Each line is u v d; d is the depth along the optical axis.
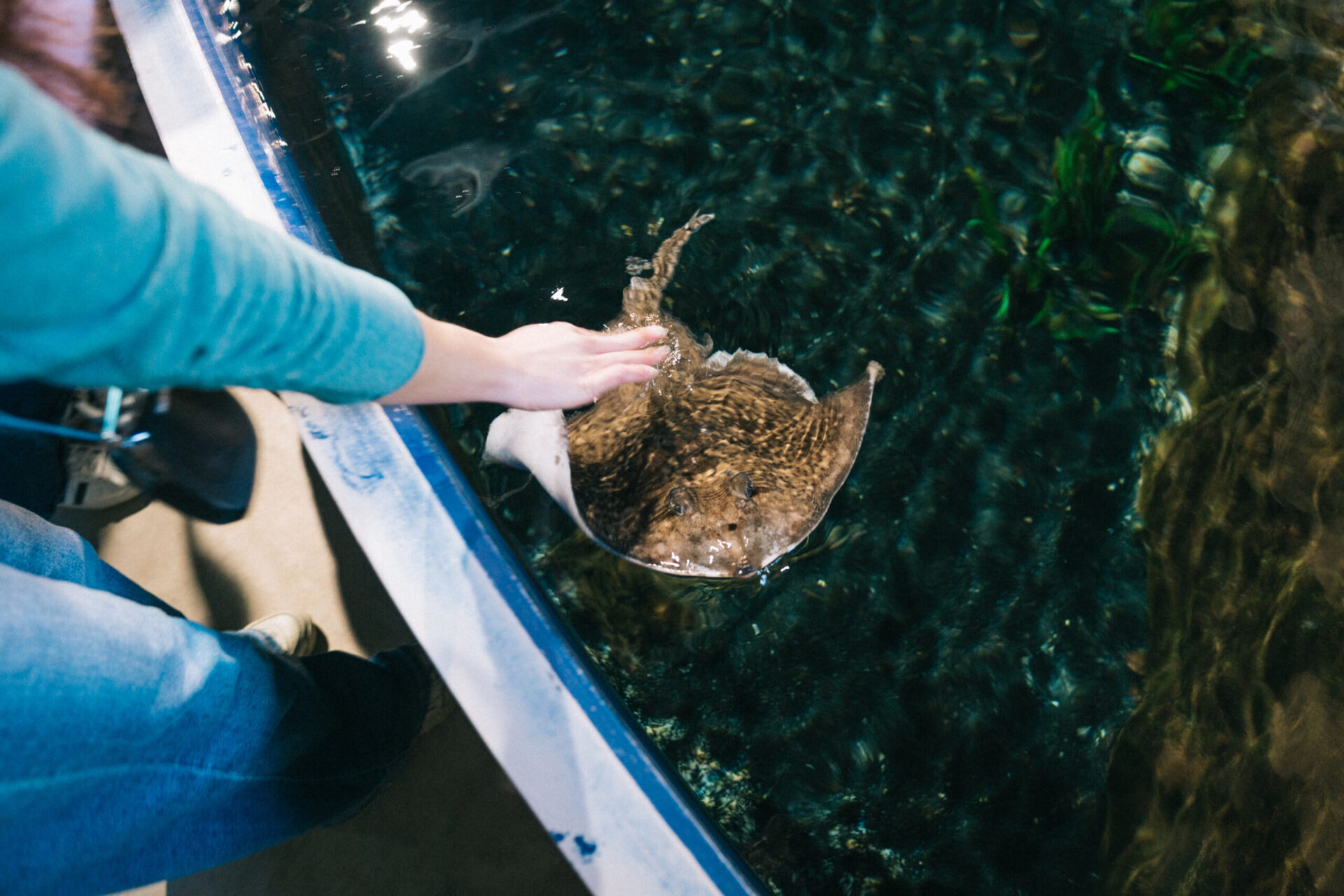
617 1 3.30
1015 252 2.74
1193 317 2.54
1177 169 2.75
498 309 2.72
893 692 2.14
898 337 2.67
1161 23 2.97
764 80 3.16
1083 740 2.06
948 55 3.14
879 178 2.95
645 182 2.98
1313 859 1.58
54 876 1.16
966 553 2.32
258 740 1.44
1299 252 2.32
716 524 2.19
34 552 1.32
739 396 2.56
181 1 2.15
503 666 1.43
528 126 3.06
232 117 1.97
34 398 1.74
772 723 2.10
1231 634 2.00
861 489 2.43
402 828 2.11
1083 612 2.22
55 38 0.85
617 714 1.50
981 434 2.49
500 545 1.63
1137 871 1.88
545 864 2.07
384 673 1.96
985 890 1.89
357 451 1.61
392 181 2.89
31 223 0.61
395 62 3.13
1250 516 2.10
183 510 2.15
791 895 1.88
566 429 2.28
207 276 0.76
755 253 2.85
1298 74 2.64
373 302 0.98
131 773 1.21
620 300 2.75
